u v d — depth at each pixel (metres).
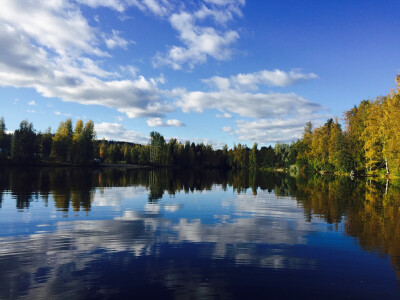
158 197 24.03
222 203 20.81
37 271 7.55
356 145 65.12
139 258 8.62
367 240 10.81
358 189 31.00
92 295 6.24
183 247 9.77
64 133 99.56
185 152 154.38
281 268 7.95
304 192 28.66
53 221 13.70
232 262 8.37
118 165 114.44
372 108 57.84
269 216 15.68
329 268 8.00
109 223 13.45
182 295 6.29
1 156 88.50
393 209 17.95
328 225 13.41
